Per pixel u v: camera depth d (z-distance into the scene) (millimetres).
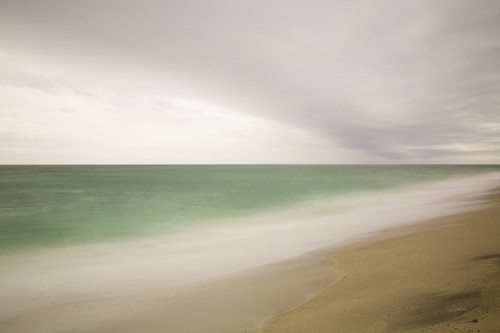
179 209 27766
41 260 12977
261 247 13969
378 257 10422
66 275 10773
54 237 17406
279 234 17047
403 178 75625
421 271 8031
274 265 10789
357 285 7770
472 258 8438
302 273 9531
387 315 5539
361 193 39625
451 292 6043
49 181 72375
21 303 8375
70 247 15234
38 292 9172
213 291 8461
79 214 25297
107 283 9789
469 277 6789
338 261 10578
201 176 99312
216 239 16531
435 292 6238
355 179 73438
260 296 7777
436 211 21953
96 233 18406
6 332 6773
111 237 17391
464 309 5074
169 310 7391
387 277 8047
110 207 29125
